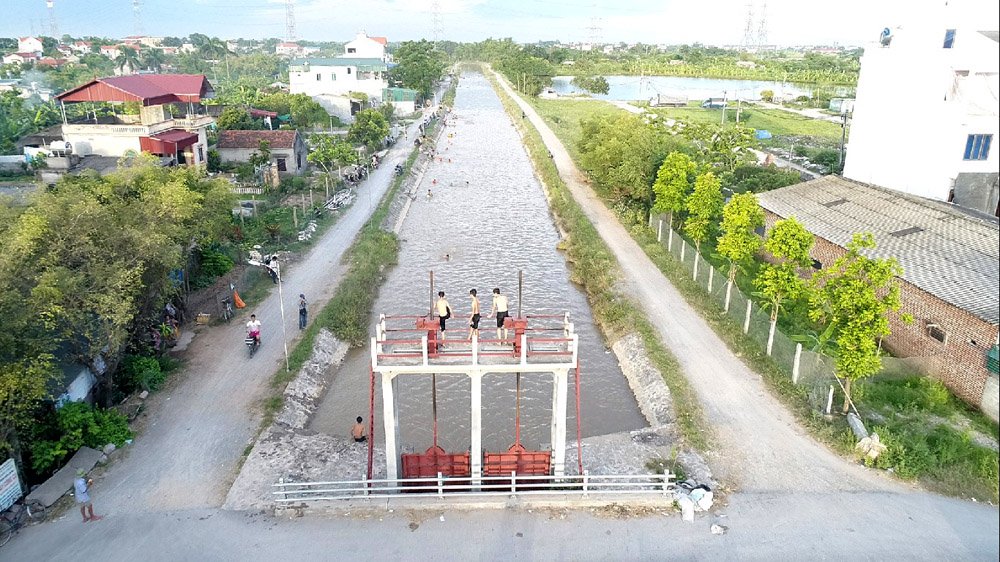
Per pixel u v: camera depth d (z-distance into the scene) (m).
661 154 65.25
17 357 24.53
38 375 23.84
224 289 45.12
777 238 35.03
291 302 43.69
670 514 24.56
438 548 22.83
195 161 70.75
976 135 47.81
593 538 23.34
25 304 24.92
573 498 25.03
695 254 49.62
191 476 26.59
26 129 88.50
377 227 59.62
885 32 55.44
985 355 30.12
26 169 72.25
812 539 23.17
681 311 43.09
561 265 55.56
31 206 30.42
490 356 25.44
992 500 25.28
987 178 48.81
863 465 27.39
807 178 74.50
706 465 27.42
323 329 39.50
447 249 58.94
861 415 30.38
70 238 28.52
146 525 23.73
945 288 33.16
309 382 34.78
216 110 103.06
